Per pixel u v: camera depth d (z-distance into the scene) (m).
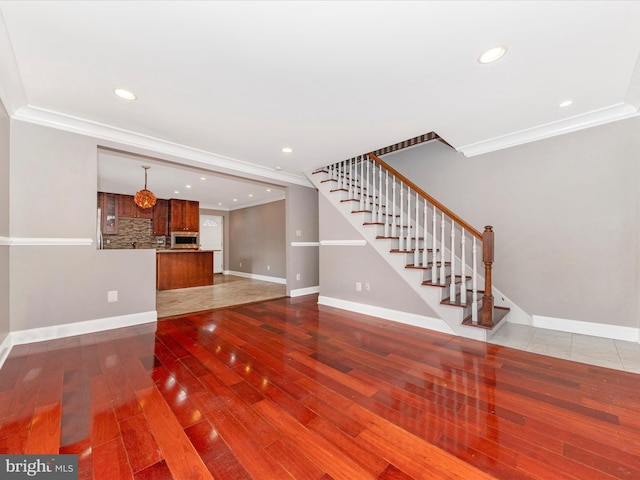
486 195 3.68
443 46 1.80
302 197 5.49
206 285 7.00
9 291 2.60
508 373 2.16
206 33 1.68
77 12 1.51
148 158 3.54
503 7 1.50
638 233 2.74
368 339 2.93
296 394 1.88
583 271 3.03
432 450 1.38
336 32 1.68
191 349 2.64
